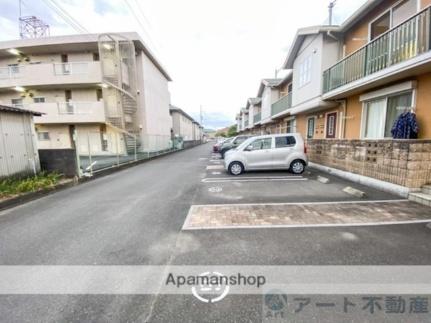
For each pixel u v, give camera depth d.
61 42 16.22
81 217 4.72
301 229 3.78
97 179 9.11
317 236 3.52
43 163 8.48
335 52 9.73
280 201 5.36
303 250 3.12
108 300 2.29
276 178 8.08
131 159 13.77
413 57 5.24
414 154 5.08
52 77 16.25
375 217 4.20
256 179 8.01
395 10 7.08
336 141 8.10
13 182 6.77
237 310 2.12
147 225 4.17
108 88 16.36
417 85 6.01
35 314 2.12
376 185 6.16
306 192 6.09
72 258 3.10
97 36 16.09
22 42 16.50
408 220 4.03
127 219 4.51
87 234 3.86
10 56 18.08
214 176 8.91
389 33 6.27
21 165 7.68
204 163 13.78
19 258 3.14
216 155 19.78
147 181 8.43
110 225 4.23
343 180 7.38
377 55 6.78
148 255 3.12
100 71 15.99
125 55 17.30
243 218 4.35
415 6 6.41
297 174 8.75
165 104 26.56
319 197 5.59
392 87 6.68
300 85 11.95
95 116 16.09
